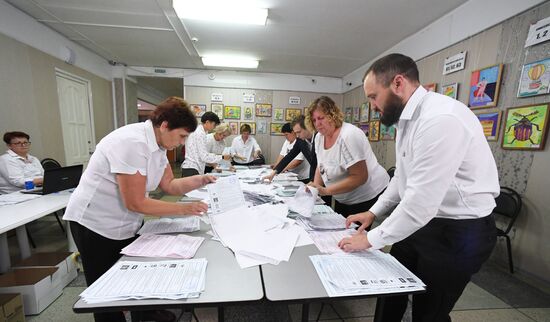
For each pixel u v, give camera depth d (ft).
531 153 6.24
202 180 4.18
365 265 2.62
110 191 3.25
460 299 5.53
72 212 3.27
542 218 6.02
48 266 5.44
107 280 2.21
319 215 4.16
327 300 2.15
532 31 6.14
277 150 18.38
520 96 6.45
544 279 6.01
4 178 7.64
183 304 1.99
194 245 3.00
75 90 12.86
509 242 6.49
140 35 11.60
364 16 9.28
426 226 2.90
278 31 10.81
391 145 12.43
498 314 5.11
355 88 16.44
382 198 3.60
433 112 2.42
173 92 26.84
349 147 4.45
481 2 7.54
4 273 5.35
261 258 2.74
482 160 2.58
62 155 11.75
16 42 9.14
